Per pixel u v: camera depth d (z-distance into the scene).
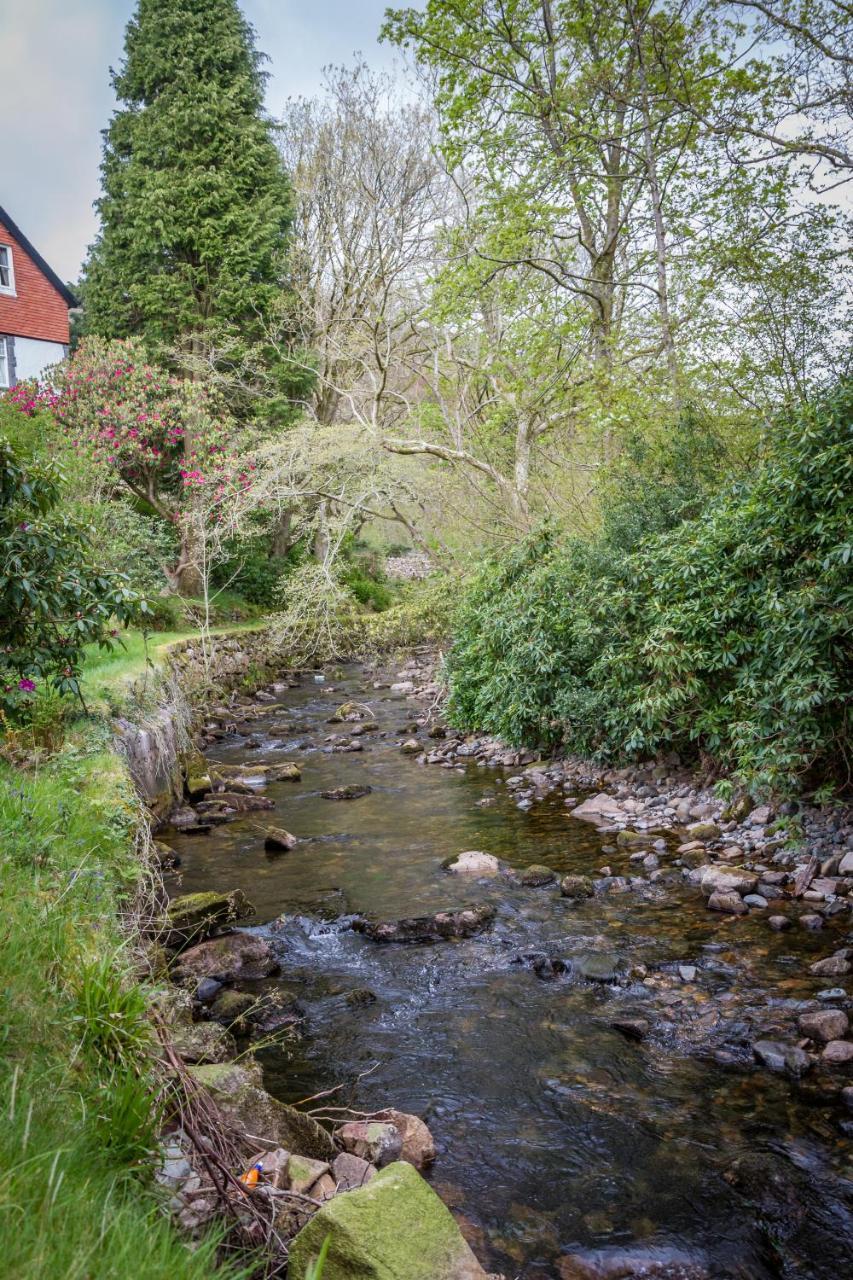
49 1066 2.45
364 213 23.81
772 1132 3.49
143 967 3.86
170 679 11.24
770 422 8.73
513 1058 4.17
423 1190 2.56
